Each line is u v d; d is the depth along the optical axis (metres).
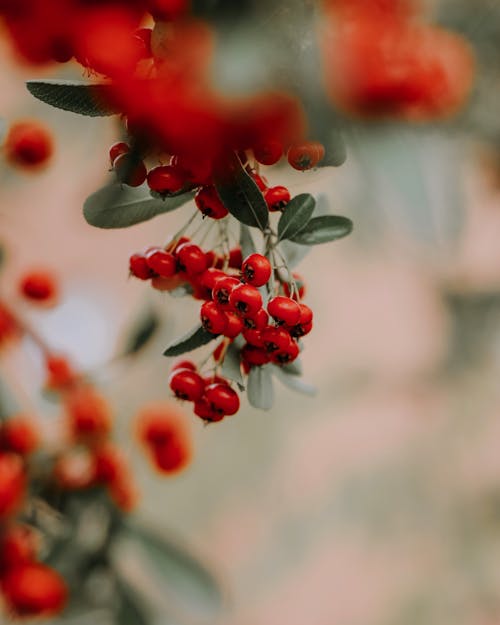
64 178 0.92
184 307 0.85
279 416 1.70
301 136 0.32
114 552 0.57
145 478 1.68
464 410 1.47
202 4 0.32
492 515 1.41
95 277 1.50
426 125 0.35
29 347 0.56
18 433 0.54
